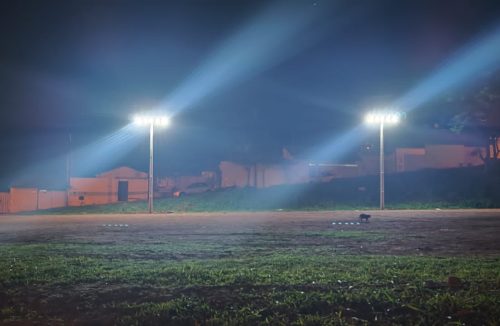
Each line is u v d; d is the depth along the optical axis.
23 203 50.53
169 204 46.66
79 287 8.67
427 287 7.97
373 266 10.11
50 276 9.61
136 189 55.53
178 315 6.98
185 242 16.28
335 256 12.16
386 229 21.22
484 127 49.91
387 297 7.32
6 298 8.14
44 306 7.67
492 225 23.20
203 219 31.19
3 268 10.53
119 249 14.14
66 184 55.91
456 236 17.78
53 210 47.97
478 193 44.38
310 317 6.67
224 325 6.58
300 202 45.56
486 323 6.40
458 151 55.56
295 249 14.00
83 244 15.84
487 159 50.06
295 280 8.64
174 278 9.12
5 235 20.28
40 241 17.33
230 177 56.34
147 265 10.79
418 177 50.50
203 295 7.90
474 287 7.84
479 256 12.08
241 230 21.33
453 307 6.84
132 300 7.77
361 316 6.82
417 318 6.62
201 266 10.42
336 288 8.04
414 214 33.66
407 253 12.96
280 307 7.11
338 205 44.06
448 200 43.66
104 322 6.92
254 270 9.77
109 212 43.69
